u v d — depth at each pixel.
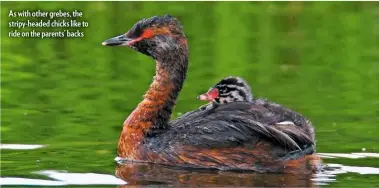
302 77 22.20
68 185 12.96
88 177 13.49
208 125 14.42
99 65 23.41
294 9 29.98
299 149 14.28
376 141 15.99
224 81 16.44
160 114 15.01
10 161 14.53
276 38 26.72
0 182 13.09
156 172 13.84
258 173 13.76
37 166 14.20
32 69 22.75
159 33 15.27
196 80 21.62
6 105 19.11
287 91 20.58
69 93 20.30
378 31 27.52
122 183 13.09
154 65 23.64
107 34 25.78
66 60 23.86
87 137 16.44
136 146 14.70
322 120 17.80
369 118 17.97
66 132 16.73
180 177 13.49
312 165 14.09
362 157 14.83
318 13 29.56
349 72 22.84
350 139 16.19
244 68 23.12
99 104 19.25
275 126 14.23
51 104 19.19
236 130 14.23
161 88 15.15
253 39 26.50
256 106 14.82
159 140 14.59
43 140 16.11
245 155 14.08
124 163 14.45
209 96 16.45
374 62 23.97
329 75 22.44
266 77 22.12
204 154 14.16
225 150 14.14
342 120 17.81
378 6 30.36
